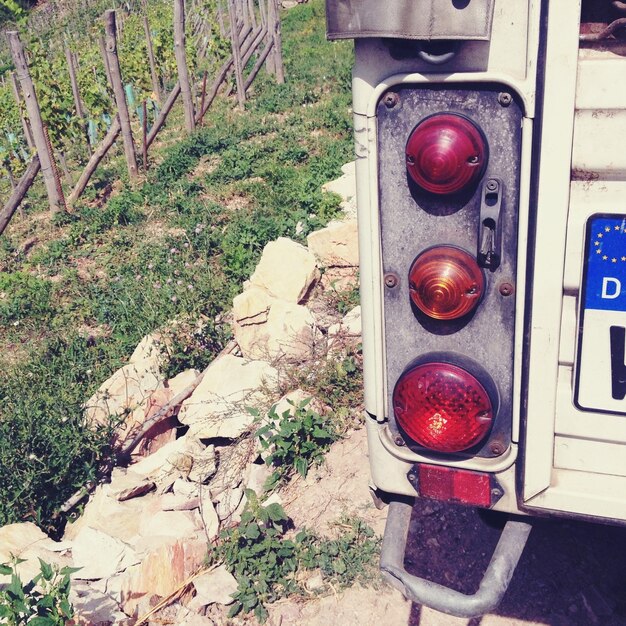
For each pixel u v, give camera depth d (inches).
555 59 71.0
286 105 597.3
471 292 79.4
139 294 307.6
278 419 174.4
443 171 74.7
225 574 145.4
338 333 211.2
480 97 74.6
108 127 640.4
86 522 179.8
